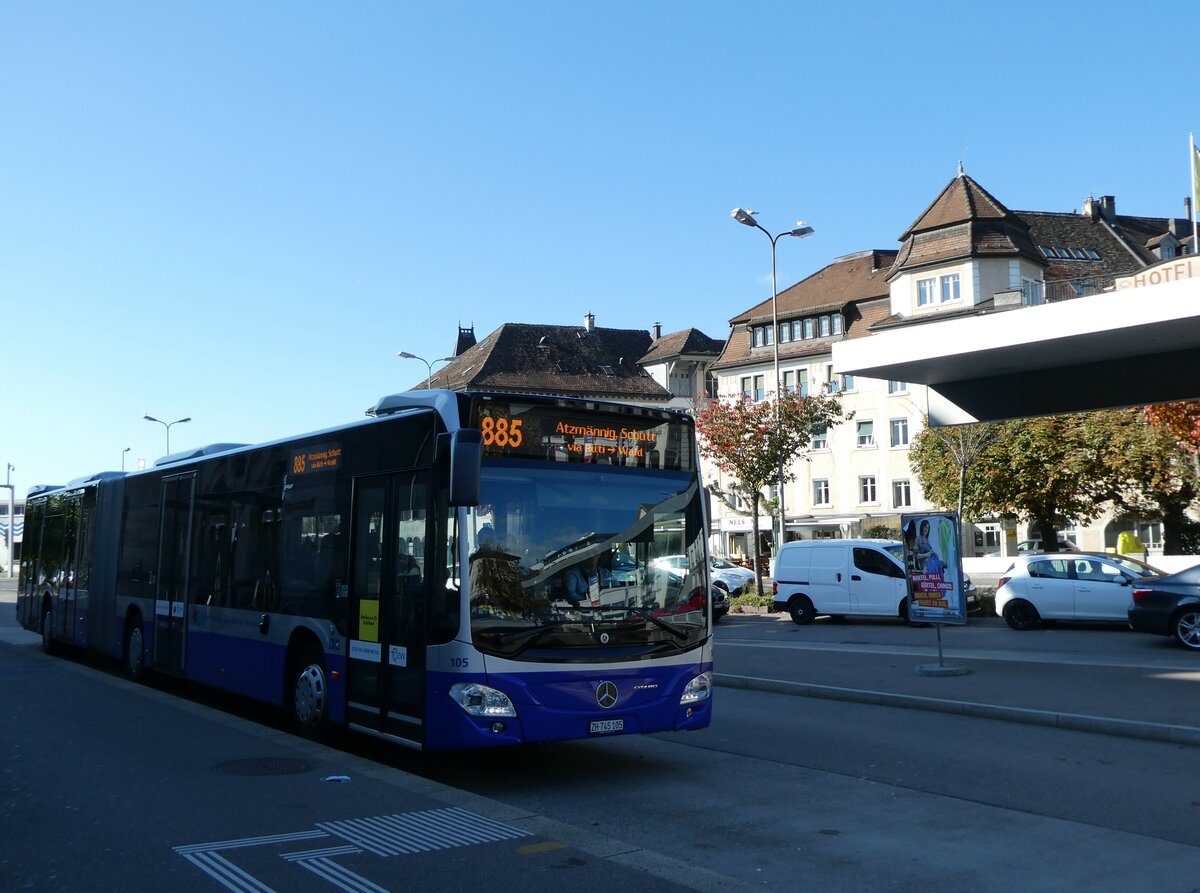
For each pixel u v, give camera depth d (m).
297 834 6.72
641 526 8.91
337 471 10.16
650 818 7.62
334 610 9.90
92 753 9.54
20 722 11.40
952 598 15.09
